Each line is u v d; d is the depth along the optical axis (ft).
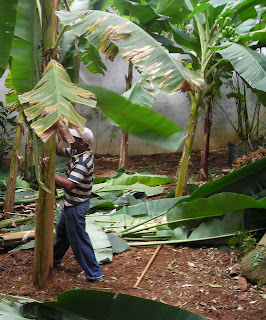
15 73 11.50
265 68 16.75
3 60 10.84
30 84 11.59
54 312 9.68
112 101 6.45
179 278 14.07
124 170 29.30
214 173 30.37
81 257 13.74
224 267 14.69
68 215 13.64
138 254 16.31
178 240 17.02
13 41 11.43
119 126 6.55
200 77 9.82
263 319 11.08
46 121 7.84
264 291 12.73
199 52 23.72
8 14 10.46
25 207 22.61
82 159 13.55
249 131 35.04
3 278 13.79
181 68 9.75
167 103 39.45
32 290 12.66
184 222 17.29
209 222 16.76
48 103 8.20
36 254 12.75
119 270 14.85
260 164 16.66
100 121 39.78
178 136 6.10
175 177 29.94
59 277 14.08
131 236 18.06
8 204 20.90
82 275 13.99
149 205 20.21
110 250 15.97
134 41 10.12
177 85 9.30
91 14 11.09
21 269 14.64
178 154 39.40
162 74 9.48
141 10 21.80
